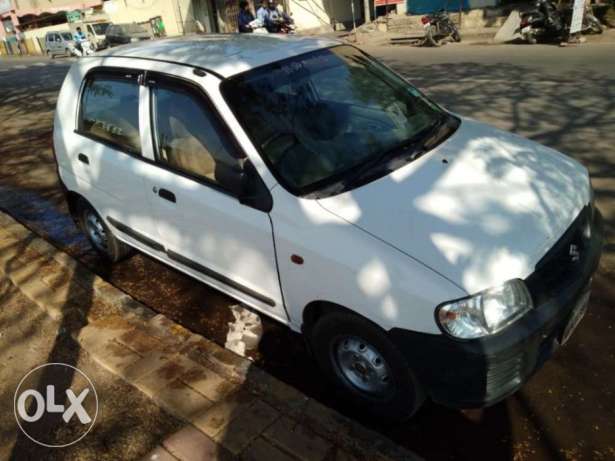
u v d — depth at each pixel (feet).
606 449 7.63
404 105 10.89
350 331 8.06
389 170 8.90
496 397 7.23
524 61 33.22
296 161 8.93
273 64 10.09
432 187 8.43
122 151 11.60
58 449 8.49
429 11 55.52
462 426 8.31
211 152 9.52
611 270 11.43
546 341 7.57
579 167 9.81
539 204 8.18
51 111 35.76
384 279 7.30
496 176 8.77
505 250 7.29
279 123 9.32
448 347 6.97
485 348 6.84
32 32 115.75
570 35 37.58
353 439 7.61
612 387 8.63
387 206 8.05
